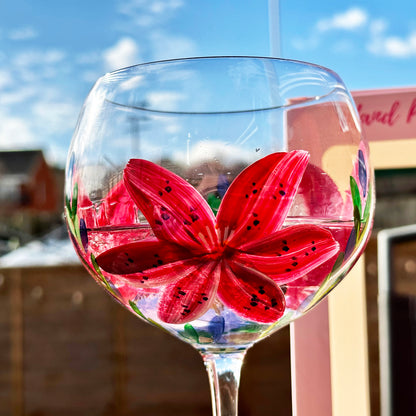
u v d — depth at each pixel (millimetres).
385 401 321
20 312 2326
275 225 181
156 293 186
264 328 192
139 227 183
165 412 2270
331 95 200
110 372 2303
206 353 200
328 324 263
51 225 3125
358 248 205
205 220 180
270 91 190
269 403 1997
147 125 188
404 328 319
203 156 183
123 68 203
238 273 181
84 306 2318
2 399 2318
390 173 276
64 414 2287
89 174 194
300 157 184
